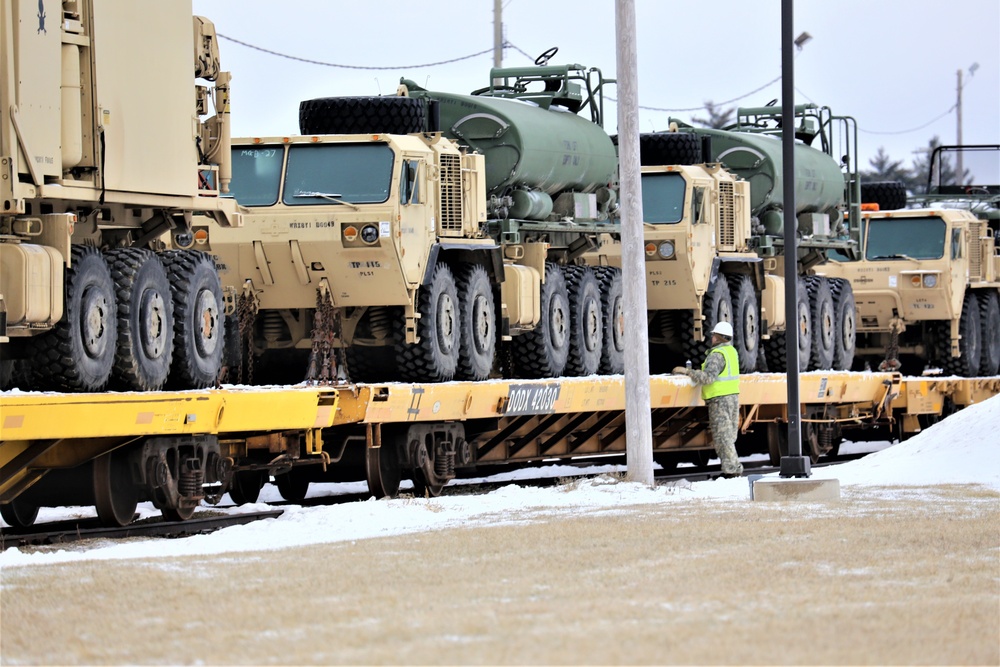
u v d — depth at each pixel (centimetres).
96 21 2309
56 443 2247
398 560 1916
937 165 6328
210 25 2686
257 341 3294
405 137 3244
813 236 5081
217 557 1970
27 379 2280
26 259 2142
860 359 5950
